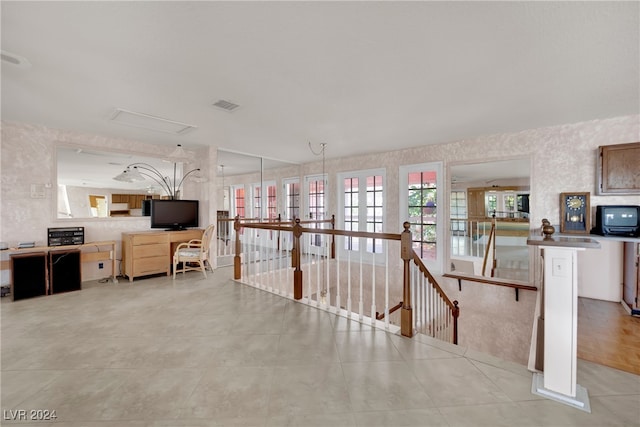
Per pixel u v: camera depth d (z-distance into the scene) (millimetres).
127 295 3695
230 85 2535
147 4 1523
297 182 7039
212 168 5031
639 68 2182
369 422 1513
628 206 3141
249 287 4074
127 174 5387
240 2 1506
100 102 2945
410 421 1518
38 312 3086
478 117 3381
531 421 1513
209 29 1749
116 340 2436
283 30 1759
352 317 2928
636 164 3145
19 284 3494
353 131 4000
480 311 4312
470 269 4883
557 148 3688
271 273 4785
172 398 1697
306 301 3459
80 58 2088
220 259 5980
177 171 5969
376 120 3494
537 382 1807
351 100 2871
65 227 4062
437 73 2307
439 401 1671
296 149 5219
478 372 1958
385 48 1954
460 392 1749
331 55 2047
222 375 1932
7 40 1856
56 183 3973
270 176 7484
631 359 2238
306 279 5449
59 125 3779
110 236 4617
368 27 1723
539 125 3686
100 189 6066
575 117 3361
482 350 4273
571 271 1668
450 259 4676
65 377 1900
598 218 3309
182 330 2635
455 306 3959
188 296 3660
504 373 1944
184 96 2785
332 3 1513
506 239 4590
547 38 1818
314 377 1908
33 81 2463
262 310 3148
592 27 1694
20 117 3453
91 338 2471
